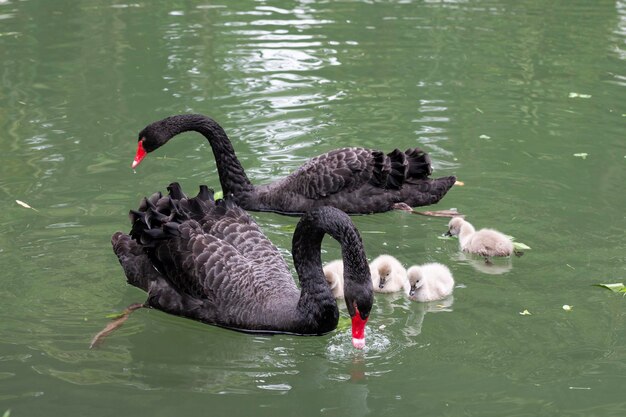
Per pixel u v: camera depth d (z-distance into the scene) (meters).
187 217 8.49
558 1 19.25
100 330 7.70
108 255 9.03
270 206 10.73
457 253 9.45
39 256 8.89
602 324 7.71
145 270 8.41
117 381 6.91
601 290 8.34
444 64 15.18
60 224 9.58
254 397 6.73
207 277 8.03
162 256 8.19
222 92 13.76
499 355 7.26
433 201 10.66
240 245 8.37
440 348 7.42
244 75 14.52
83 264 8.83
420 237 9.90
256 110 13.11
